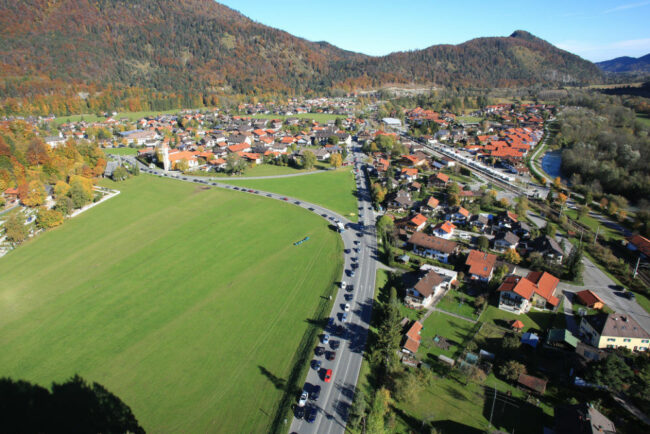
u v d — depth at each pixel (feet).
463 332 241.76
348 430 176.04
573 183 524.52
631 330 221.46
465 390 198.18
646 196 460.96
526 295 256.73
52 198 458.09
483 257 305.94
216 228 399.24
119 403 195.42
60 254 347.15
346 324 248.52
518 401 190.90
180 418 185.78
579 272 293.84
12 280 308.19
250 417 185.06
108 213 435.53
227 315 263.08
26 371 218.38
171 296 285.84
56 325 256.52
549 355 220.02
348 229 392.68
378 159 643.04
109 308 272.72
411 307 265.13
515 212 427.33
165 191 505.25
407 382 186.70
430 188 510.17
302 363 215.10
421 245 334.65
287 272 314.96
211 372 214.28
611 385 189.16
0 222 393.50
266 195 493.36
